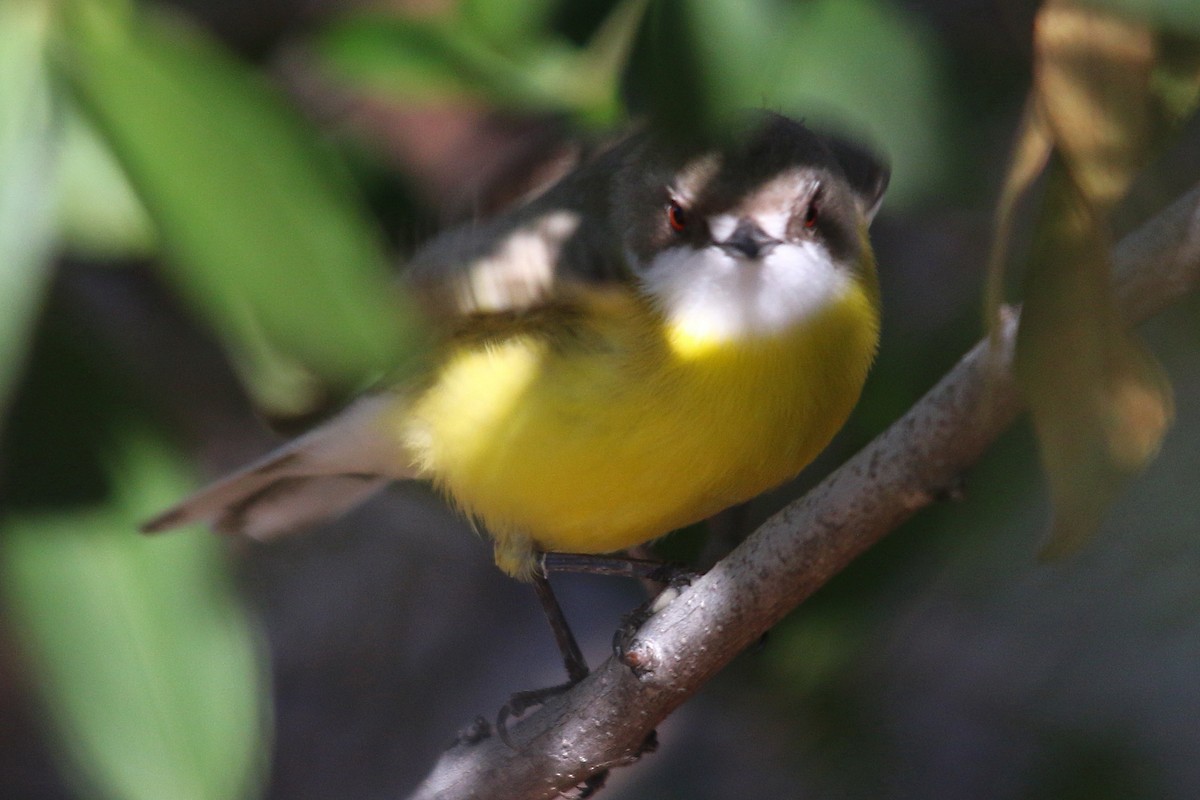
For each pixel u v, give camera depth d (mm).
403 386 1641
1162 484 1602
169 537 1592
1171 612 1612
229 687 1588
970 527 1623
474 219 1649
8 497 1593
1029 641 1639
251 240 1513
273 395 1617
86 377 1597
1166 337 1595
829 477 1603
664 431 1631
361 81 1612
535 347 1634
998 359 1582
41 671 1588
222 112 1533
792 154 1637
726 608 1608
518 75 1610
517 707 1645
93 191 1614
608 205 1639
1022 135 1570
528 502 1638
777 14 1588
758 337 1631
